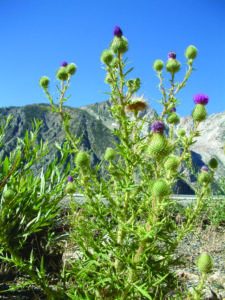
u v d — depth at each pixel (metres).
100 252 2.45
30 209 3.63
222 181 6.95
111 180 2.76
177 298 2.38
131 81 2.99
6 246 2.37
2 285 2.95
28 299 2.71
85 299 2.21
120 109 2.74
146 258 2.24
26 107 155.50
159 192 2.08
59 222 4.42
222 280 3.41
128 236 2.52
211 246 4.77
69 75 3.12
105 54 2.88
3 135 4.42
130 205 2.56
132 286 2.14
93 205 2.51
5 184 3.96
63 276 2.45
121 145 2.64
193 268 3.90
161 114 3.04
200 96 2.88
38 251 3.60
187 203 3.94
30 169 4.02
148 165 2.62
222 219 6.33
